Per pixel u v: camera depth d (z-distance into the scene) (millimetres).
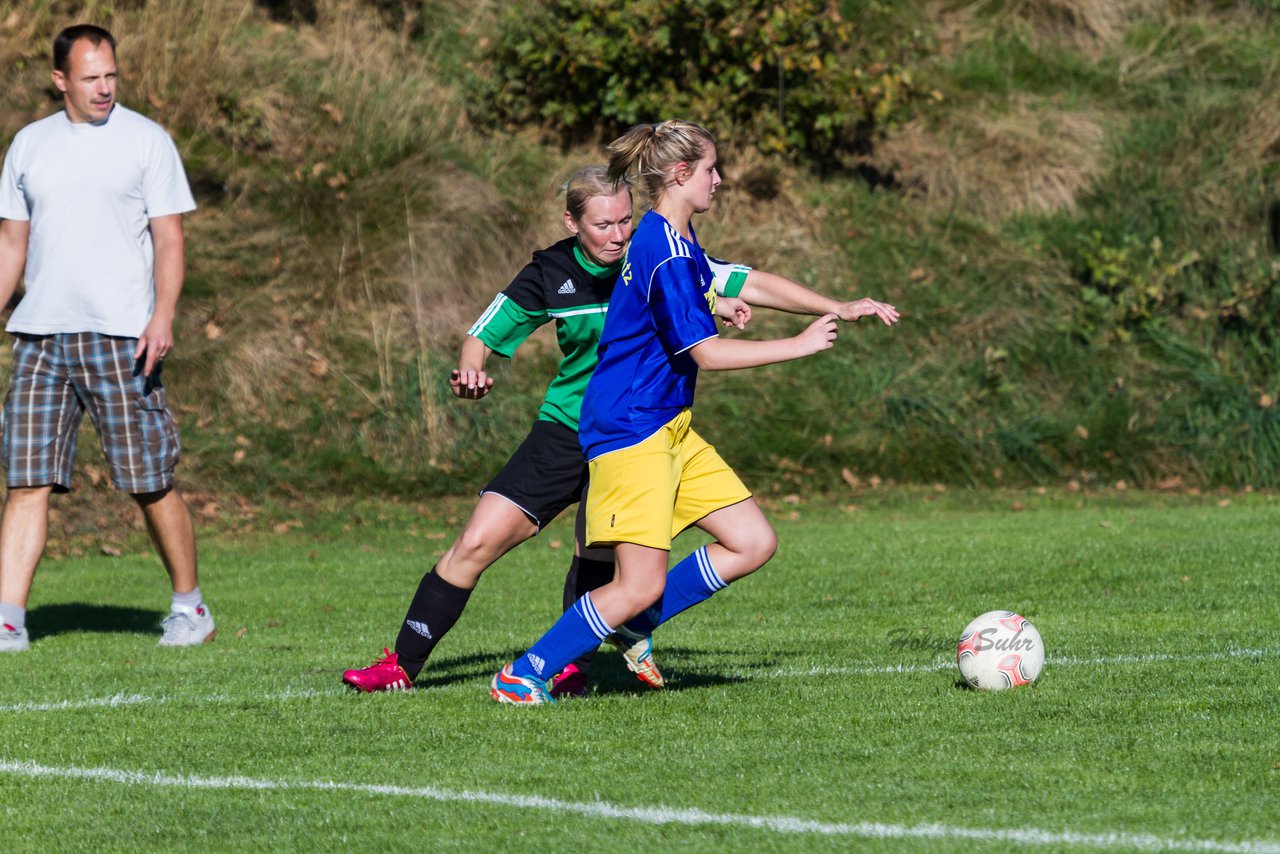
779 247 61844
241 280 54625
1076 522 44094
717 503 18766
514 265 58719
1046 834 12688
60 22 61219
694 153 17984
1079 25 77062
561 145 65000
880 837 12648
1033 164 68250
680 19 61375
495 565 37719
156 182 25719
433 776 15273
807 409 54844
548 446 19328
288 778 15336
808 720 17703
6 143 56281
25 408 25625
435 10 69812
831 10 64000
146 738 17500
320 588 34188
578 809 13789
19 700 20312
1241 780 14531
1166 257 64188
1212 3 79000
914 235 64500
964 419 55938
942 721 17531
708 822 13234
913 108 70625
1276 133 68750
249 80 61750
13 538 25844
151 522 26328
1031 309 61281
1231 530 41062
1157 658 22312
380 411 51312
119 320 25469
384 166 60281
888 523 44938
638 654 19812
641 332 17797
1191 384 58344
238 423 50125
